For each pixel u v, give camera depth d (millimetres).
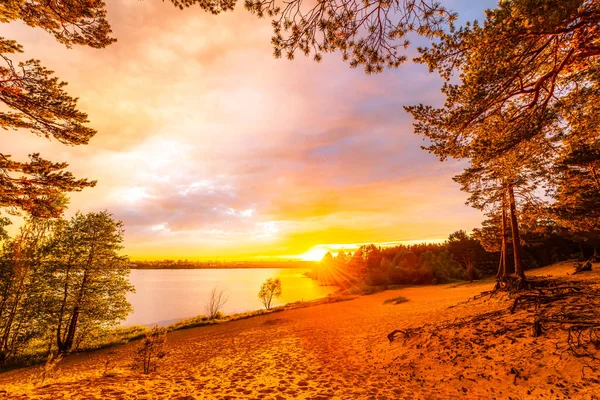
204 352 14734
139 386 7281
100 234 21578
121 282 22328
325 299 42469
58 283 20109
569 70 6145
